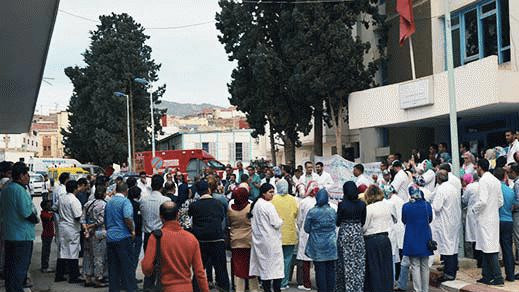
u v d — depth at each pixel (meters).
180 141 63.41
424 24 24.25
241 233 11.71
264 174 20.11
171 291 6.55
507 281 12.15
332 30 24.56
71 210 13.47
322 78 24.92
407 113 21.83
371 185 10.73
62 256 13.50
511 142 16.09
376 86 26.52
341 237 10.37
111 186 17.19
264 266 11.20
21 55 12.71
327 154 35.88
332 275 10.88
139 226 12.53
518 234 12.52
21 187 10.41
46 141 127.00
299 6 25.31
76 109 58.75
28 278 13.02
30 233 10.41
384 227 10.51
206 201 11.15
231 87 29.30
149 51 59.00
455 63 23.17
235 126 84.50
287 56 25.97
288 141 29.08
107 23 58.66
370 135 30.22
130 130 55.91
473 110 19.53
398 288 12.05
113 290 11.34
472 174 13.91
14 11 9.77
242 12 27.81
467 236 12.97
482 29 21.77
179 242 6.63
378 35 27.75
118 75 56.41
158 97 58.75
